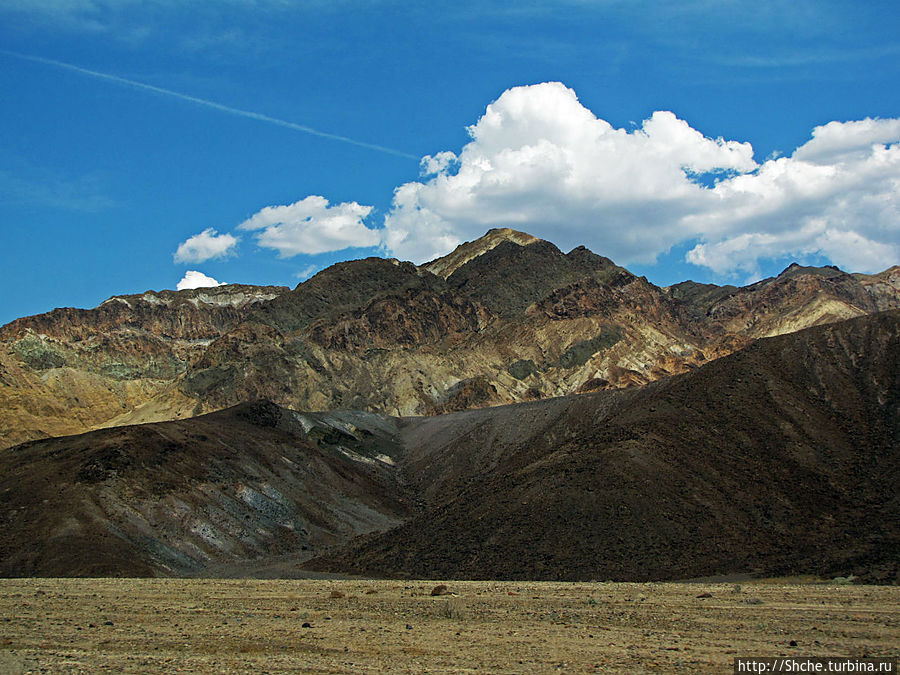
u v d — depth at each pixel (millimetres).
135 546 118125
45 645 39500
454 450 194750
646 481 93875
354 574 93875
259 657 35469
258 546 132250
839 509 93125
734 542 85500
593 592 51875
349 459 193625
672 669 32000
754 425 110812
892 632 37750
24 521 120875
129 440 144000
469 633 39406
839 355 128125
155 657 35969
